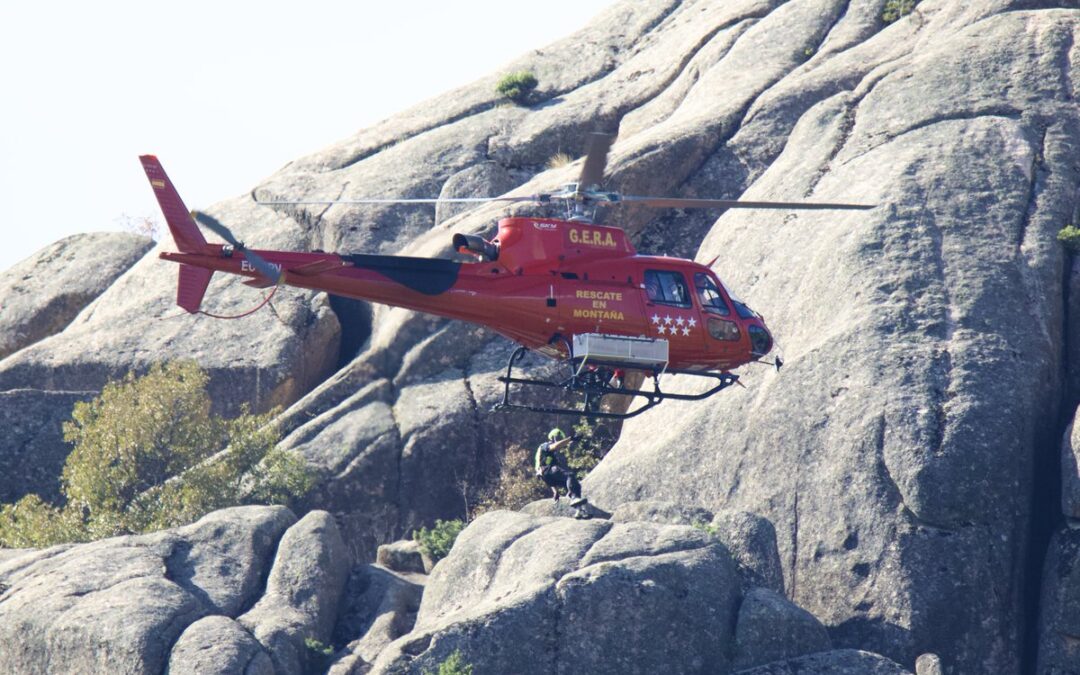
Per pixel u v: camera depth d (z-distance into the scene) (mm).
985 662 103688
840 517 111375
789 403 120125
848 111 154125
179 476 137625
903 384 114500
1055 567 106750
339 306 171250
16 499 153125
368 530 143875
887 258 125625
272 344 160750
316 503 143625
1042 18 154875
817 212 138875
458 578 108625
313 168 194125
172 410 142125
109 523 133125
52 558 113750
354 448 146875
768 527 109875
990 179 132625
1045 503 111500
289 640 103750
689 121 170250
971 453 108688
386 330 160000
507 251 87875
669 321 89625
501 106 198750
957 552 106250
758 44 182750
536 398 149000
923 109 145375
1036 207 130125
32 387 162625
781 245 139875
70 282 187375
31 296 186250
